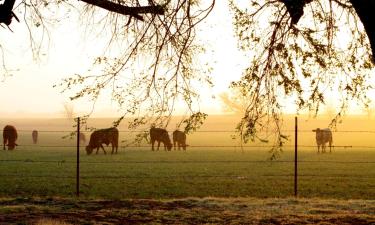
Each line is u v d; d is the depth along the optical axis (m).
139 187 19.80
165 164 30.75
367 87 9.07
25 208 12.18
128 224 10.48
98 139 40.38
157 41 8.99
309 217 11.21
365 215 11.38
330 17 9.21
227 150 46.41
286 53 8.94
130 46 8.91
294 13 8.66
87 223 10.45
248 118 8.91
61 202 13.32
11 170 26.39
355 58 9.13
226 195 17.80
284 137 8.83
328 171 26.27
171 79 8.91
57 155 38.75
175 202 13.38
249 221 10.77
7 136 44.91
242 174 24.81
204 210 12.17
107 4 9.05
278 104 8.92
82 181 21.62
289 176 23.84
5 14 8.56
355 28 9.20
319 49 8.84
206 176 23.86
